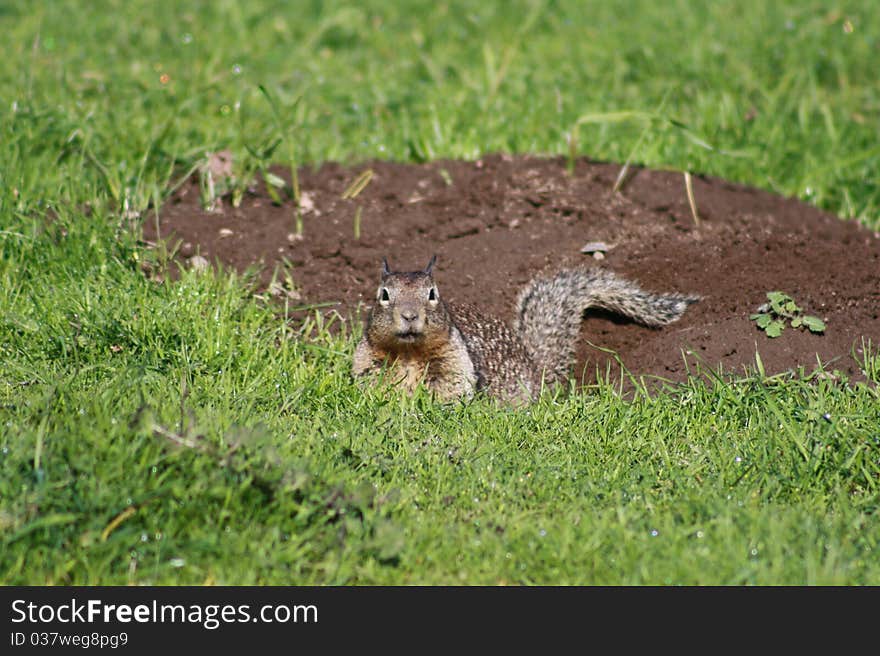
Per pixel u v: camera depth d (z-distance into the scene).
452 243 13.50
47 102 15.72
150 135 15.16
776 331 11.52
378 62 20.81
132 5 22.78
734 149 16.17
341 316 12.30
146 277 12.47
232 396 9.96
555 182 14.60
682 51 20.45
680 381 11.31
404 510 8.32
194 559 7.57
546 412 10.24
